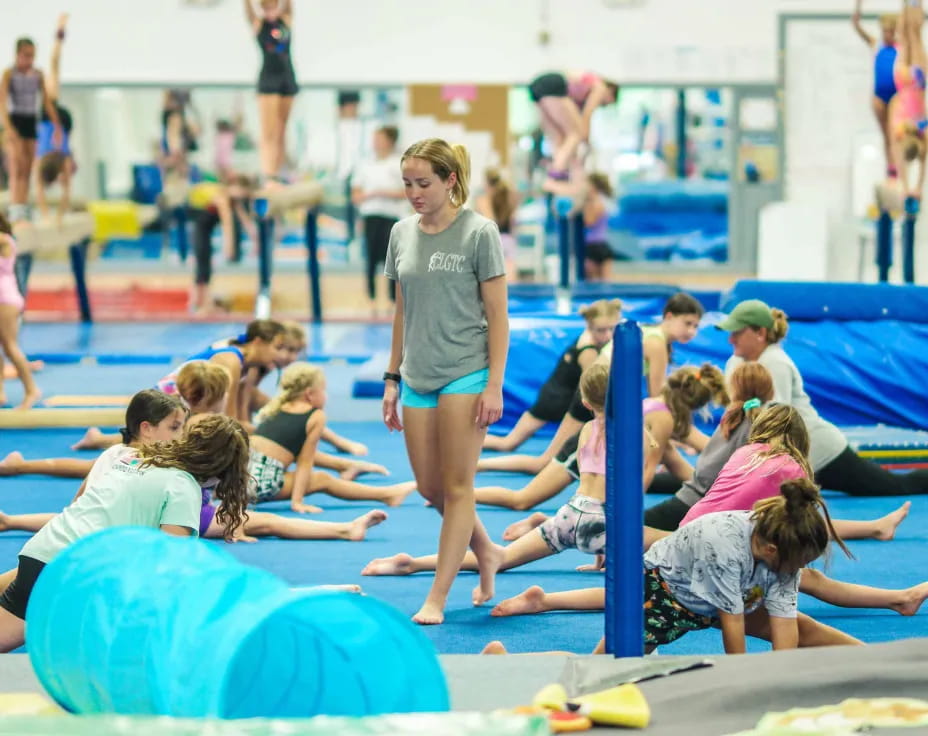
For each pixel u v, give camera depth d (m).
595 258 22.03
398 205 20.89
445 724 3.92
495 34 22.28
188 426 5.99
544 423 11.47
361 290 22.97
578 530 7.49
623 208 22.94
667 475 9.97
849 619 7.21
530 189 22.61
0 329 13.06
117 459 6.02
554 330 13.06
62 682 4.37
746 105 22.34
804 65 22.17
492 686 4.92
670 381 9.19
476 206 22.38
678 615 5.86
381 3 22.28
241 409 10.94
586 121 17.33
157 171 22.84
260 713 4.22
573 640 6.72
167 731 3.75
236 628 3.86
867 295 12.84
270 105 18.42
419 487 7.00
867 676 4.79
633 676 4.86
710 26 22.17
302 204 19.55
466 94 22.41
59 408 13.17
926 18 21.41
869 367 12.41
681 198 22.80
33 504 9.77
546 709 4.51
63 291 22.69
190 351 17.64
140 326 20.38
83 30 22.34
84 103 22.53
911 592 7.12
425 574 8.00
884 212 18.61
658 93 22.45
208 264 21.83
